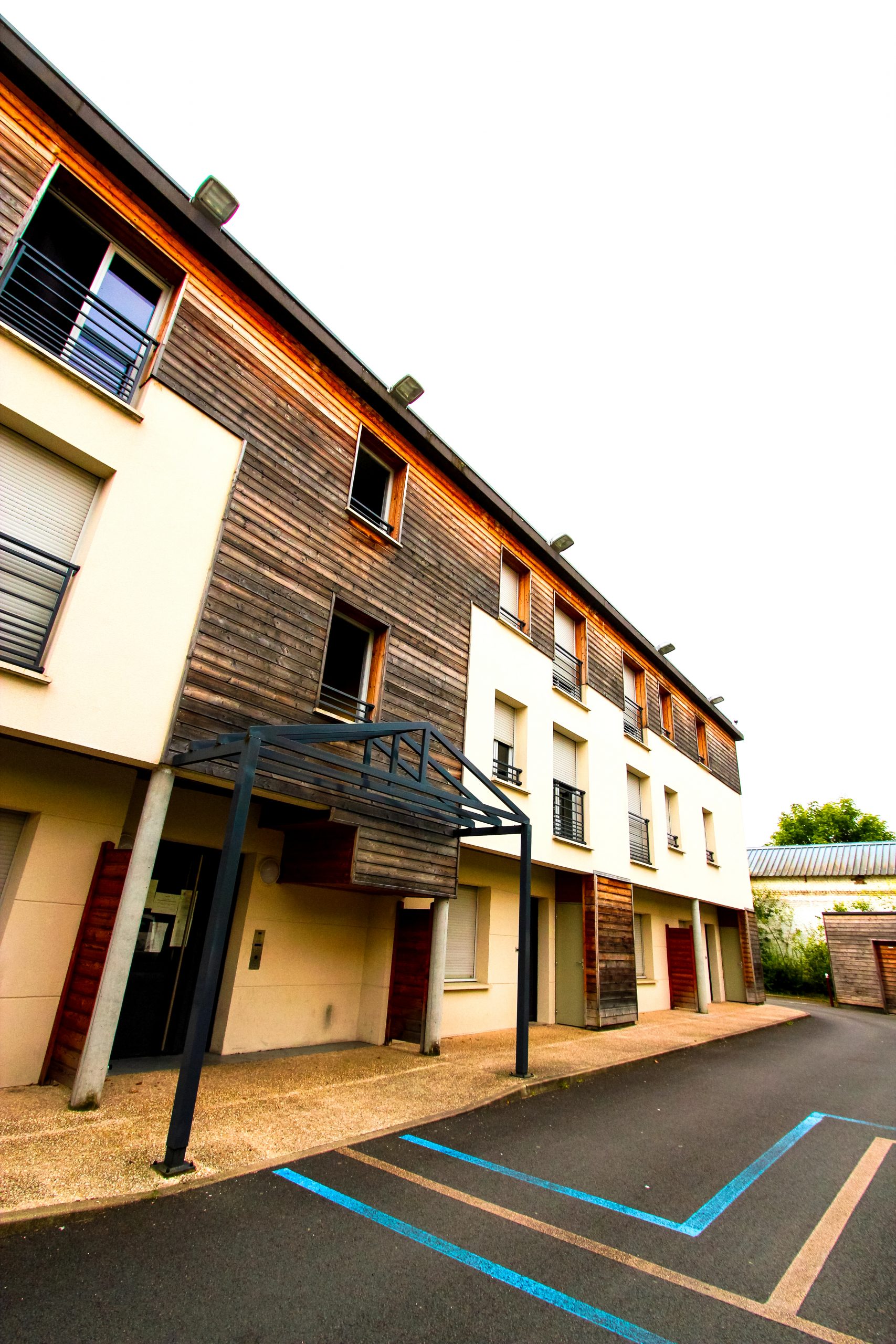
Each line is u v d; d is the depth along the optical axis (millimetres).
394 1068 6941
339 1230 3402
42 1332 2443
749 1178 4449
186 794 7129
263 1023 7402
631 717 15367
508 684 10578
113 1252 3033
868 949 19688
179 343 6523
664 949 15805
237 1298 2744
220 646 6176
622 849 12969
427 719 8672
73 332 5984
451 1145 4785
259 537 6809
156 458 6062
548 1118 5656
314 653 7125
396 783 5836
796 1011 16547
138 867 5297
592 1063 7938
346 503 8047
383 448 9008
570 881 12008
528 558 11945
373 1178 4098
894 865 23234
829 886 24281
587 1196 4008
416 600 8930
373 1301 2785
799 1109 6375
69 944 5672
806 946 23938
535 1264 3166
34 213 5719
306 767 5293
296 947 7910
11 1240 3059
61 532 5527
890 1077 8219
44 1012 5438
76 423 5539
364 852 7086
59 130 5977
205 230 6836
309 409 7812
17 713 4785
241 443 6883
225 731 6020
